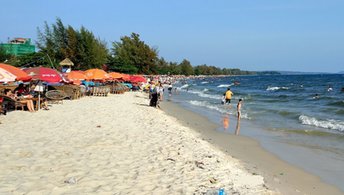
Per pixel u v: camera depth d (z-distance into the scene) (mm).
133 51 93375
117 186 7465
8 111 18266
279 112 25281
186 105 31562
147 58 95500
